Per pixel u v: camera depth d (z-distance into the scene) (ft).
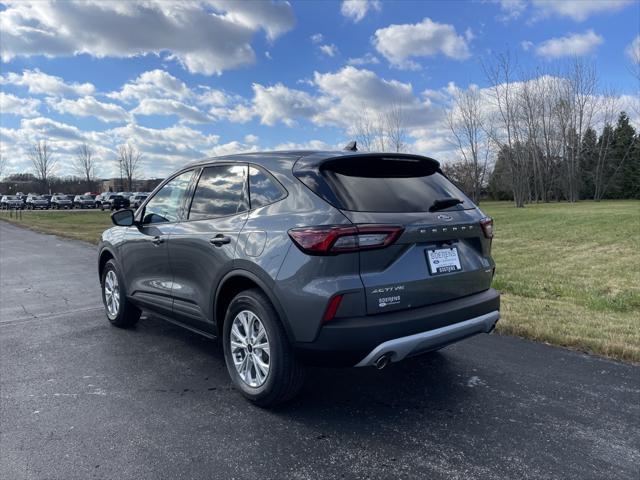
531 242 49.62
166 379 12.54
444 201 10.91
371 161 10.93
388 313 9.50
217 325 12.03
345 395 11.46
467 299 10.88
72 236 58.80
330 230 9.14
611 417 10.18
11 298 23.35
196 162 13.78
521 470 8.23
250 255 10.38
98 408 10.82
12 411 10.69
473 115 157.07
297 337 9.58
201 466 8.46
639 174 212.64
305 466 8.45
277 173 10.80
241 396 11.41
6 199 206.08
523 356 14.02
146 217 15.23
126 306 16.85
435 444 9.14
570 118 191.93
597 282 26.78
